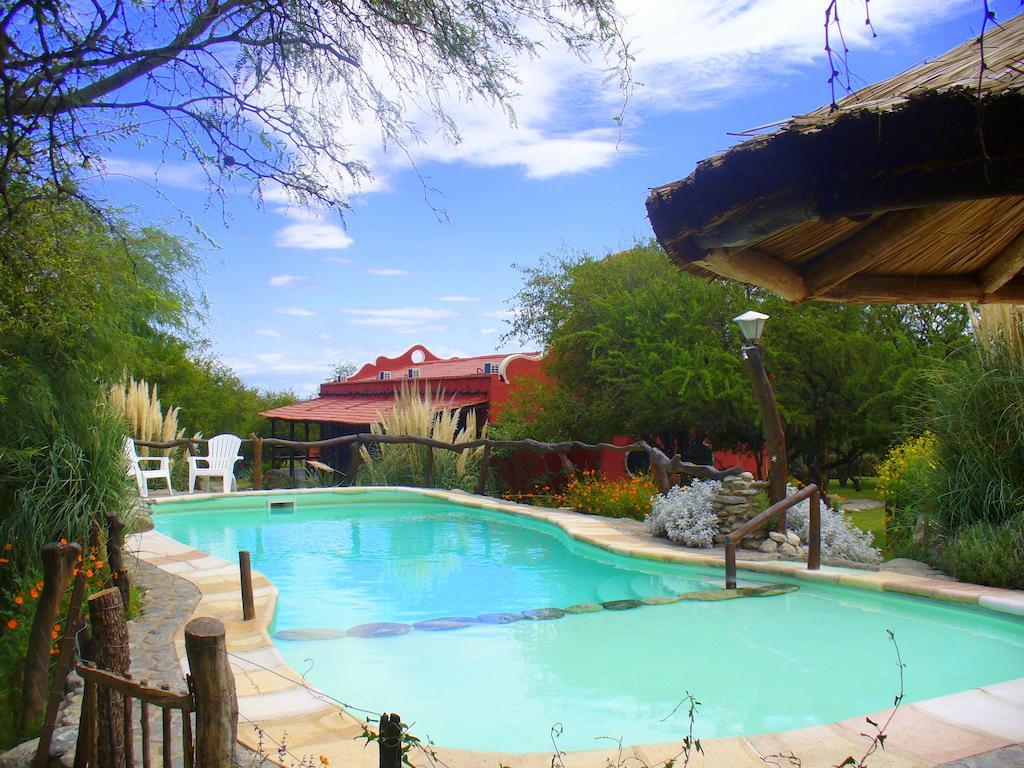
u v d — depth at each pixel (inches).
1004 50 76.5
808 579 289.3
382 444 614.2
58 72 127.4
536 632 244.2
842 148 67.4
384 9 155.2
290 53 152.7
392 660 218.8
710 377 501.0
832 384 521.3
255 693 177.0
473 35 158.7
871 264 112.1
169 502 499.5
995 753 142.8
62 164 149.9
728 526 346.9
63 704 170.1
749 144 75.0
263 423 1037.2
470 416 637.3
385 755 97.7
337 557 374.0
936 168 64.5
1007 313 294.8
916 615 256.1
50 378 241.8
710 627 246.7
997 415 285.9
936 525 293.7
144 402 550.6
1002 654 217.0
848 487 725.3
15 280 179.8
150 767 130.4
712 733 168.7
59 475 239.1
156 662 193.0
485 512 498.0
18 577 224.5
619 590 302.4
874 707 181.8
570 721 176.2
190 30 137.2
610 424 598.9
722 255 90.3
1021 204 96.8
